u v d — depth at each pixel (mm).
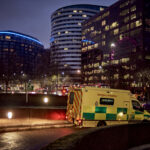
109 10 106250
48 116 17891
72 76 164125
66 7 177625
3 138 10961
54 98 35312
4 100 33188
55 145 3805
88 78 123562
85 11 173250
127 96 14828
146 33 83812
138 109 15203
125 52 91000
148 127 8570
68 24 173625
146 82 63875
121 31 95875
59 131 13555
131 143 7699
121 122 14328
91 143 5027
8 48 193875
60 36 174875
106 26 108125
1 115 17281
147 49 83000
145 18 84625
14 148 8891
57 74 104500
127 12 92812
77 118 13297
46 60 119938
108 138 6230
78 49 169500
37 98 34594
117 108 14273
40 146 9320
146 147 7777
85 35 131250
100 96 13711
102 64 108938
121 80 80250
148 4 85938
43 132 13070
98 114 13547
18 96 34156
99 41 113938
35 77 111938
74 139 4332
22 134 12234
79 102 13359
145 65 73438
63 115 18828
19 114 17656
